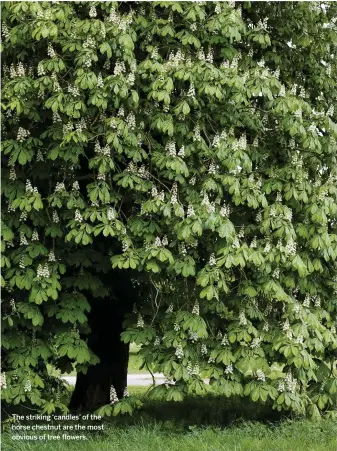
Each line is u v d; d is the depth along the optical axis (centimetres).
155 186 805
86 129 796
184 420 930
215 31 823
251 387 843
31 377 820
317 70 969
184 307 870
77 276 878
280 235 825
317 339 884
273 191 899
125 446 776
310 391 939
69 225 789
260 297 919
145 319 912
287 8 938
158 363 845
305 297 929
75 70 774
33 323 800
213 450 758
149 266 787
